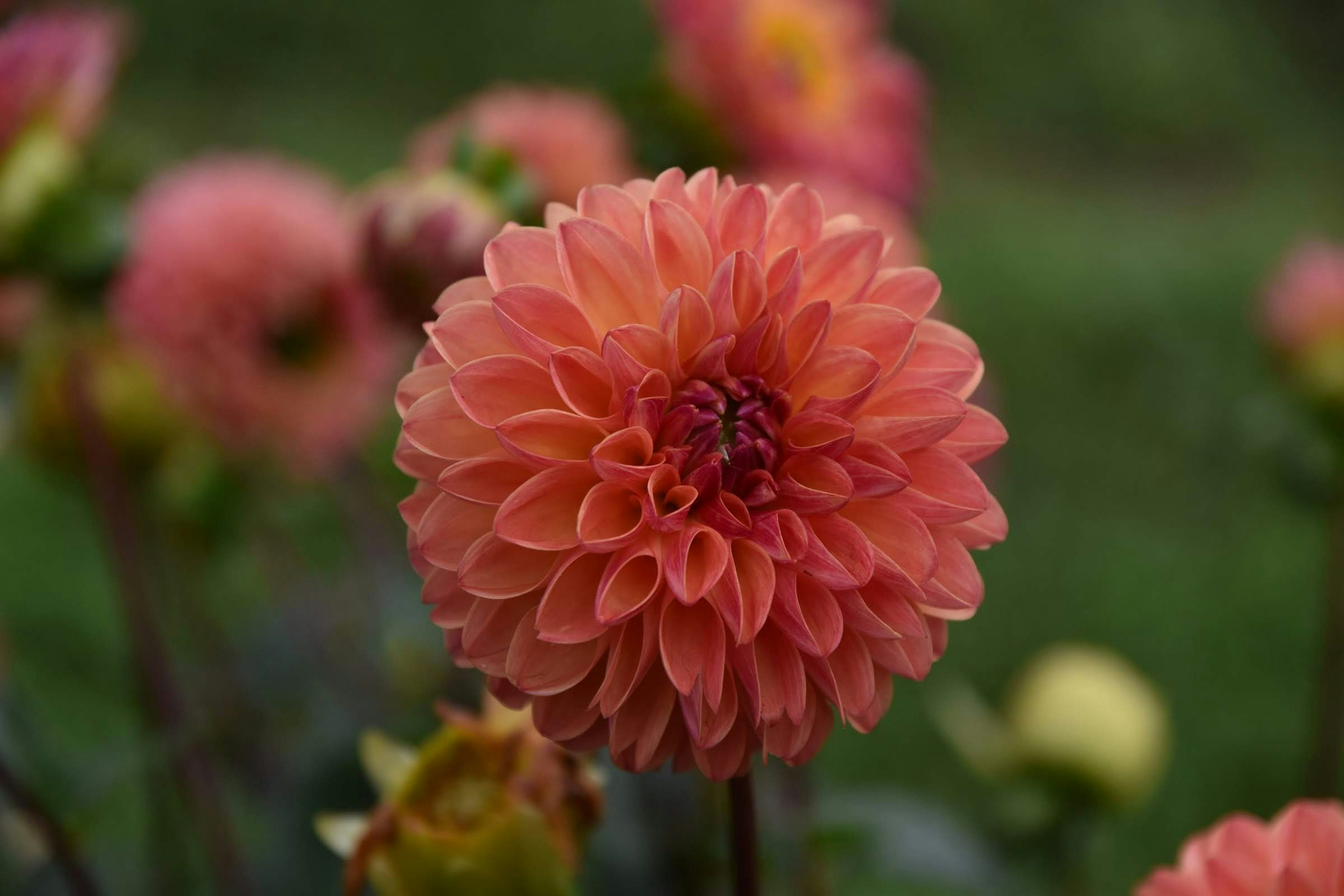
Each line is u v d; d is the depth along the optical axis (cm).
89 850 92
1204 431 214
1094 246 284
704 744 73
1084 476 207
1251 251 281
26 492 148
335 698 98
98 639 108
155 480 99
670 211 74
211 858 90
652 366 75
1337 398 98
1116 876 121
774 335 75
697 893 90
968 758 101
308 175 103
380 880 78
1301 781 131
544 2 337
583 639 73
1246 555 185
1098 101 368
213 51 311
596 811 79
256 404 98
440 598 74
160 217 98
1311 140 380
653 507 74
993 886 98
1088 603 173
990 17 374
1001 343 238
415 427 74
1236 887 75
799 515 75
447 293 75
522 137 96
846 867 95
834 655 74
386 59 327
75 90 89
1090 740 98
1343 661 100
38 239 89
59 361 95
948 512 74
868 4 109
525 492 73
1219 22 404
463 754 79
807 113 104
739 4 102
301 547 106
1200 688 157
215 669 99
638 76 104
